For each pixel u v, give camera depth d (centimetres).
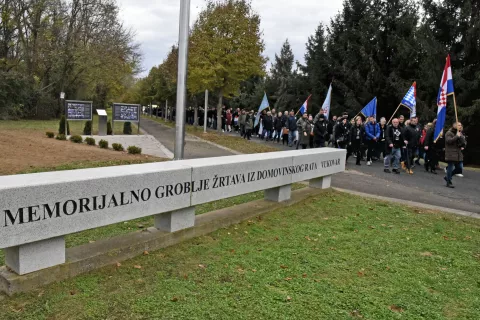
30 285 367
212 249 496
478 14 2411
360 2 3022
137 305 350
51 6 3148
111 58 3297
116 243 457
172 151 1549
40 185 359
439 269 480
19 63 3506
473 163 2400
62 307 341
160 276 411
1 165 913
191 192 509
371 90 2722
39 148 1236
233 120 3369
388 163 1319
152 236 486
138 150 1330
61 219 378
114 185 418
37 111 3312
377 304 380
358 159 1473
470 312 379
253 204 686
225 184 564
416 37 2481
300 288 402
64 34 3331
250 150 1759
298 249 516
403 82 2516
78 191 388
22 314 328
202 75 2359
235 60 2325
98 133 1944
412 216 727
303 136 1723
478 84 2272
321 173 830
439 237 607
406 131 1333
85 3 3309
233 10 2341
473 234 637
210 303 361
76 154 1180
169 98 4109
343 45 2970
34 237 360
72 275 398
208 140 2159
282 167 695
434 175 1312
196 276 416
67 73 3478
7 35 3350
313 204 759
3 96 2927
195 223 547
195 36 2442
